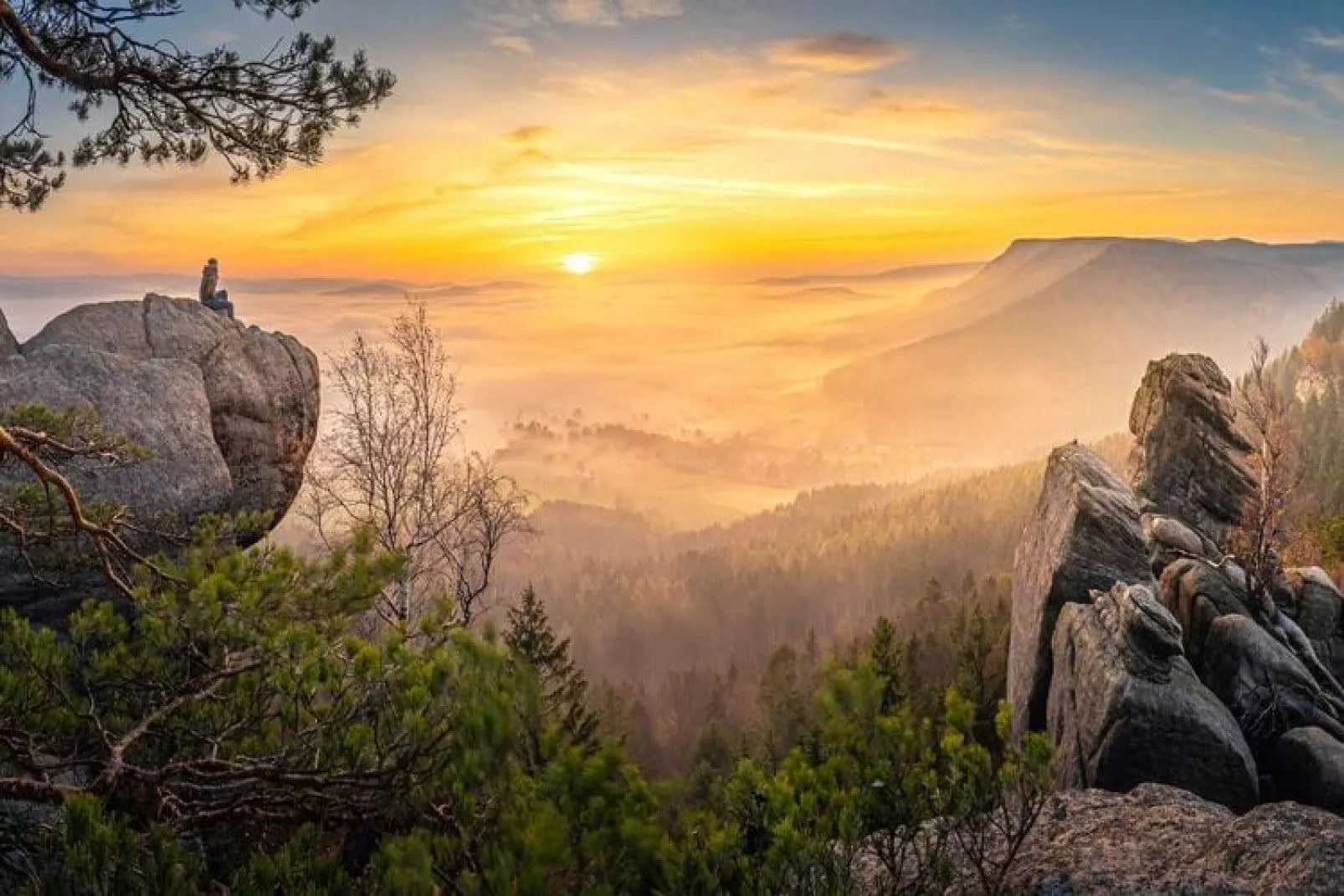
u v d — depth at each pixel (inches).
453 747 174.6
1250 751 880.9
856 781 215.2
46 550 377.1
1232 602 1069.8
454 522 797.2
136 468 466.9
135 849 163.3
